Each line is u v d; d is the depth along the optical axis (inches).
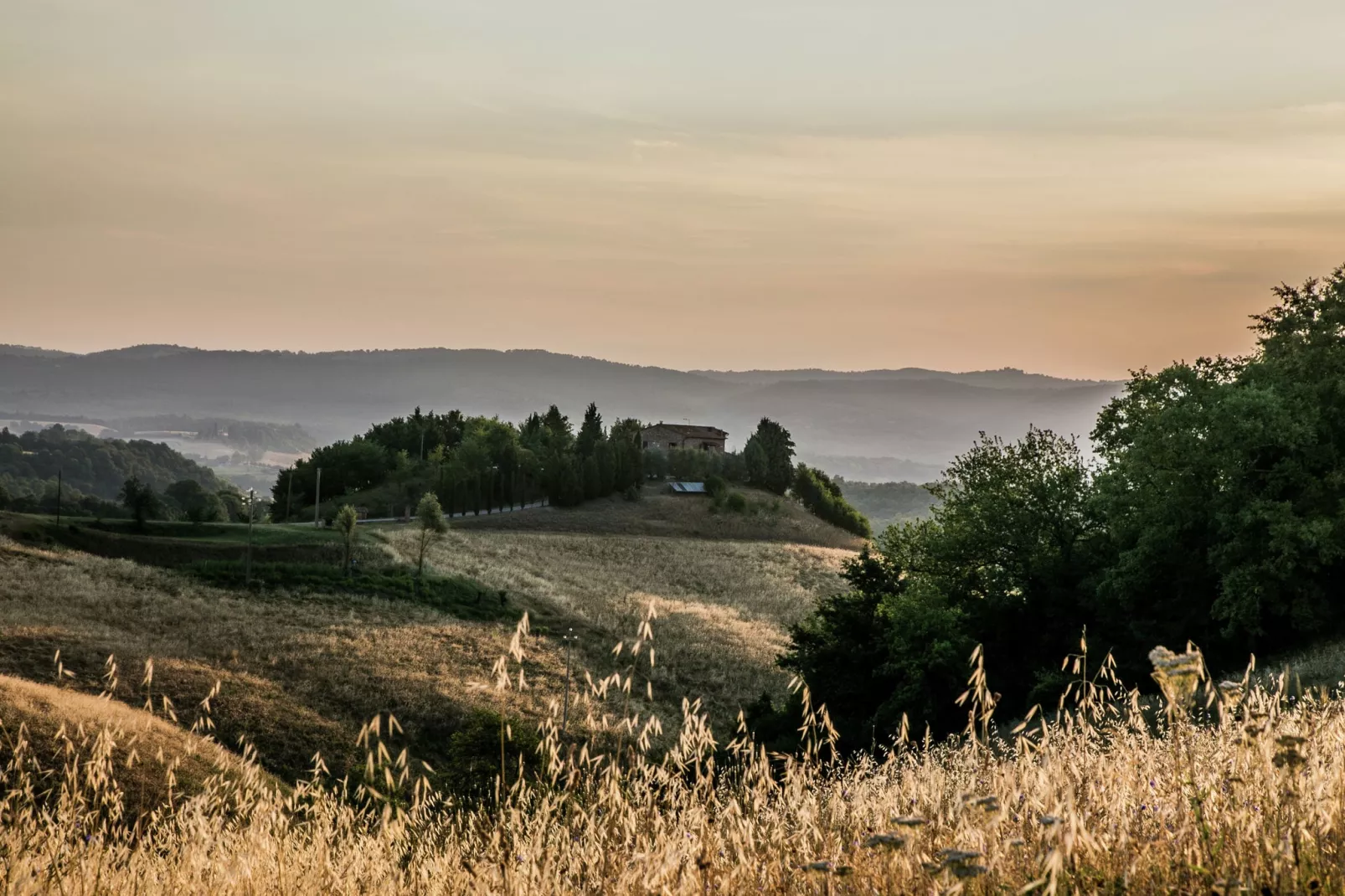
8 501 6254.9
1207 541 1523.1
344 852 268.5
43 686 1088.8
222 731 1632.6
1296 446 1454.2
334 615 2775.6
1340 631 1365.7
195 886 258.2
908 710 1477.6
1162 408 1680.6
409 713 1926.7
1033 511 1775.3
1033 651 1669.5
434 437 7514.8
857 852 199.6
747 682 2600.9
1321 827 175.9
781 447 7800.2
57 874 256.7
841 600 1793.8
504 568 4023.1
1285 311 1770.4
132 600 2642.7
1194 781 210.2
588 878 221.3
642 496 6756.9
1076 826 157.8
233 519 7554.1
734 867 208.1
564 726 271.1
